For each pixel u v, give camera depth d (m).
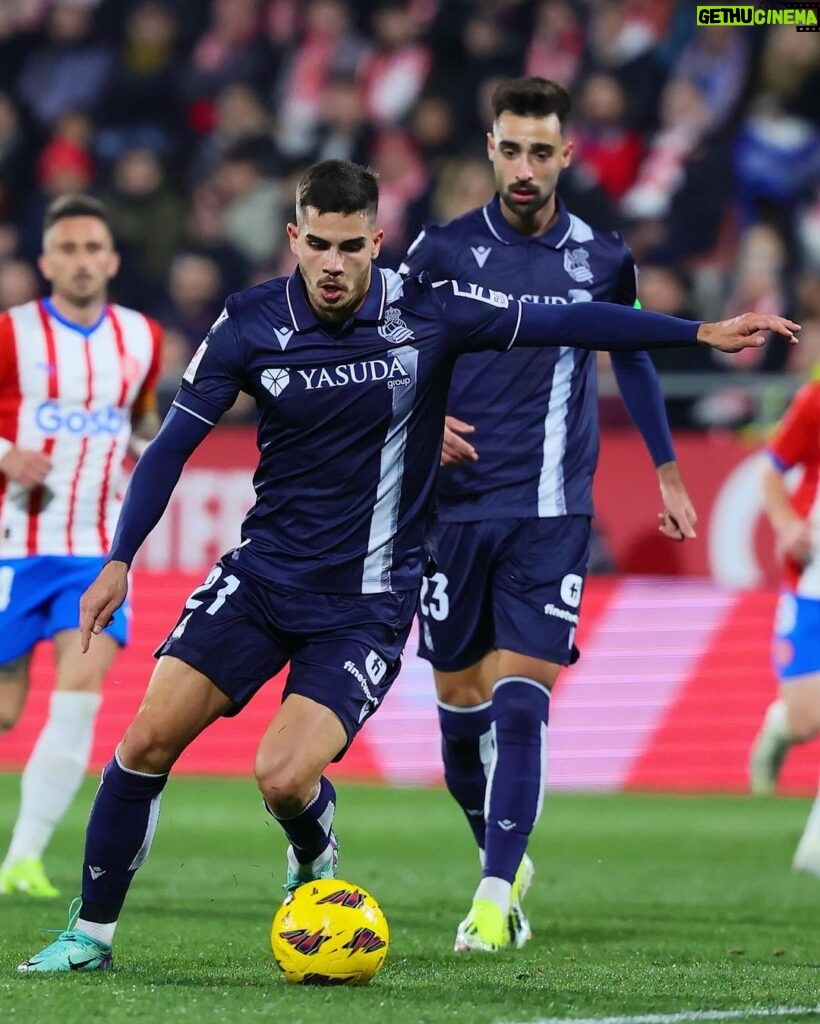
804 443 29.67
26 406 24.61
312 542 15.77
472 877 26.53
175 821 33.47
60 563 24.62
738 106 52.31
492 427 20.33
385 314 15.64
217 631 15.50
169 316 52.94
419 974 15.97
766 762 33.22
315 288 15.06
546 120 20.25
